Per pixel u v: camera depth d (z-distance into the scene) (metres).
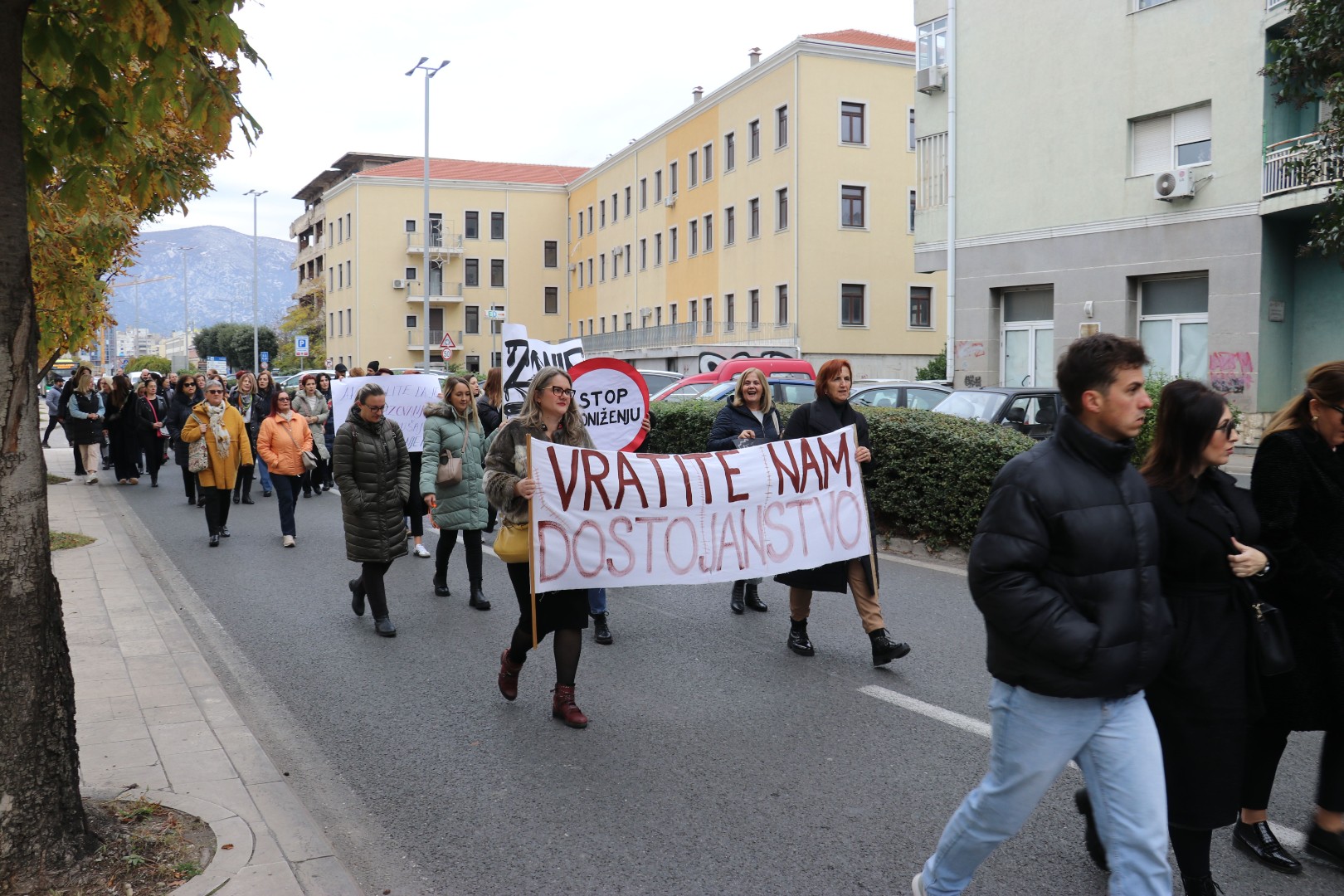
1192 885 3.45
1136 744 2.98
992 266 25.84
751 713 5.71
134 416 18.19
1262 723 3.83
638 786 4.74
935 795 4.59
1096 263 23.56
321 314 83.06
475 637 7.59
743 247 45.19
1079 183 23.78
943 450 10.38
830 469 6.46
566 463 5.72
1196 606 3.36
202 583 9.61
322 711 5.90
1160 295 22.81
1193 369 22.27
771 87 42.72
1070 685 2.92
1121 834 2.97
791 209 41.25
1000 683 3.13
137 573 9.60
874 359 42.50
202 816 4.14
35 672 3.45
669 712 5.77
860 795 4.60
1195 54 21.44
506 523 5.73
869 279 42.25
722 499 6.13
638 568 5.91
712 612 8.23
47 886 3.41
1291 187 19.45
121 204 9.81
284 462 11.61
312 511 14.85
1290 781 4.73
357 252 68.88
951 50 26.53
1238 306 20.94
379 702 6.06
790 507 6.36
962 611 8.09
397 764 5.06
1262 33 20.25
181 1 4.03
